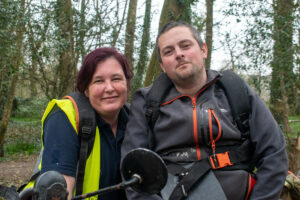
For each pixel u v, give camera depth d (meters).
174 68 1.87
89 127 1.72
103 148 1.85
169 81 2.01
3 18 5.52
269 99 5.97
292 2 5.16
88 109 1.78
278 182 1.65
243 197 1.68
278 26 5.16
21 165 8.70
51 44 6.29
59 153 1.62
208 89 1.90
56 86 7.38
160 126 1.85
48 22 6.14
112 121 1.96
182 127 1.78
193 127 1.75
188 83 1.89
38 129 11.94
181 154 1.77
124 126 2.06
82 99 1.85
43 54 5.99
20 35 6.43
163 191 1.70
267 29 5.18
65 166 1.61
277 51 5.16
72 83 6.98
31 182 1.72
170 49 1.89
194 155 1.74
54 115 1.73
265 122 1.76
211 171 1.69
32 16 6.01
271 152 1.71
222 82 1.90
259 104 1.82
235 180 1.68
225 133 1.73
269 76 5.66
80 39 6.81
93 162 1.77
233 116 1.80
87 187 1.74
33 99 10.36
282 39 5.03
